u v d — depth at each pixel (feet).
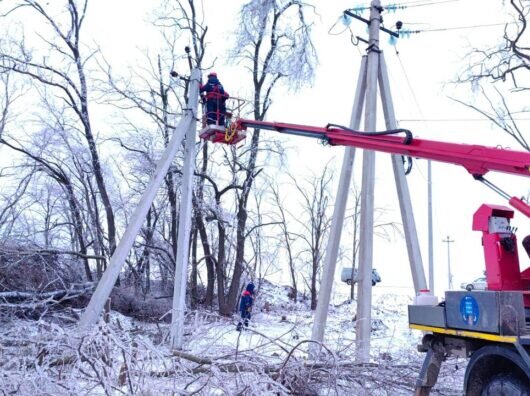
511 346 13.28
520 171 15.88
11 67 57.06
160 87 67.87
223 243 68.95
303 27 64.69
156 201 73.87
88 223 65.77
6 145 56.54
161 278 74.74
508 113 47.44
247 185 70.08
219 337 20.62
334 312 83.30
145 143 67.77
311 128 25.32
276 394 16.56
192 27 67.82
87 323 26.89
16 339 17.01
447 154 18.39
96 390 16.20
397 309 82.84
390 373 20.20
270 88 71.26
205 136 35.24
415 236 28.30
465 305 14.53
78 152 63.05
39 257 42.68
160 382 15.71
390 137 21.24
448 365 20.47
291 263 107.45
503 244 15.47
